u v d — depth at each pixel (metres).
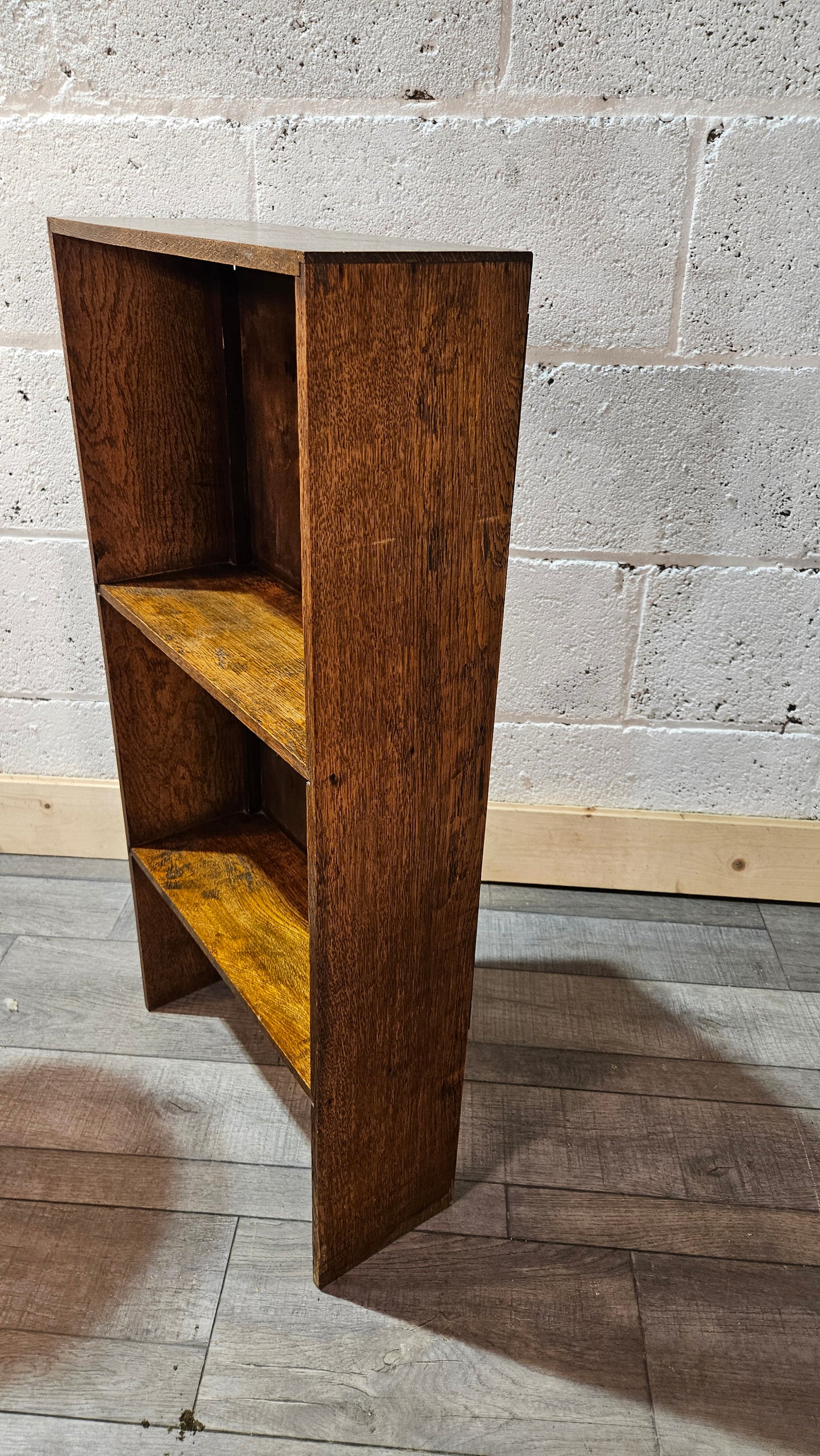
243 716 1.04
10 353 1.69
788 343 1.59
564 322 1.61
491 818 2.00
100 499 1.34
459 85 1.48
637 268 1.56
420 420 0.87
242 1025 1.68
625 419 1.66
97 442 1.31
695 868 2.01
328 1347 1.20
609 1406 1.15
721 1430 1.13
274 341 1.26
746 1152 1.47
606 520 1.73
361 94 1.50
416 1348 1.20
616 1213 1.38
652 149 1.49
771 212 1.51
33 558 1.85
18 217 1.61
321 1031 1.07
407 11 1.44
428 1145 1.29
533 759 1.96
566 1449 1.11
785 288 1.56
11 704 1.99
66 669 1.95
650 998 1.77
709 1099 1.56
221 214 1.60
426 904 1.11
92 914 1.94
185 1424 1.12
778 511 1.70
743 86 1.44
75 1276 1.27
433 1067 1.24
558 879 2.05
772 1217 1.38
